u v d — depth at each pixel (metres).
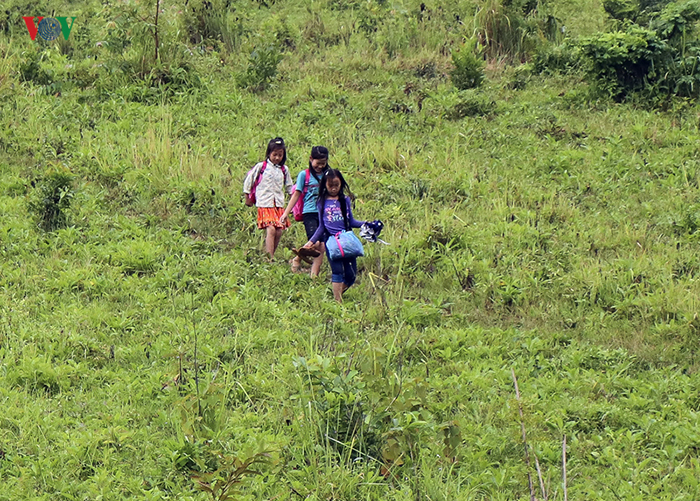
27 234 21.38
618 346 17.95
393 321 18.42
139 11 36.91
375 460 12.77
